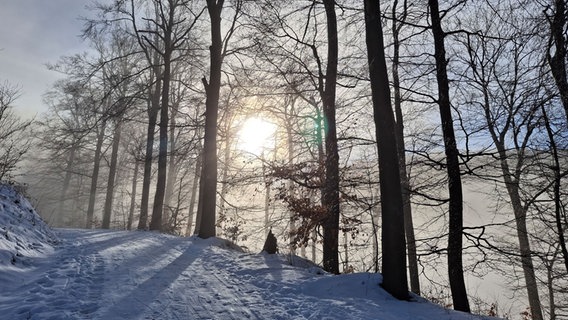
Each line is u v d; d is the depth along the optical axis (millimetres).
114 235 12609
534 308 13031
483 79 10133
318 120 13414
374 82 7727
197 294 6250
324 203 11148
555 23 8109
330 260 10812
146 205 20578
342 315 5648
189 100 20609
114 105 20875
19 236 7758
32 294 5250
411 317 5793
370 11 7938
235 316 5355
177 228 21750
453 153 8945
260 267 9078
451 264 8625
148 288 6211
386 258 7191
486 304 12258
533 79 8617
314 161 12055
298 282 7727
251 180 14070
